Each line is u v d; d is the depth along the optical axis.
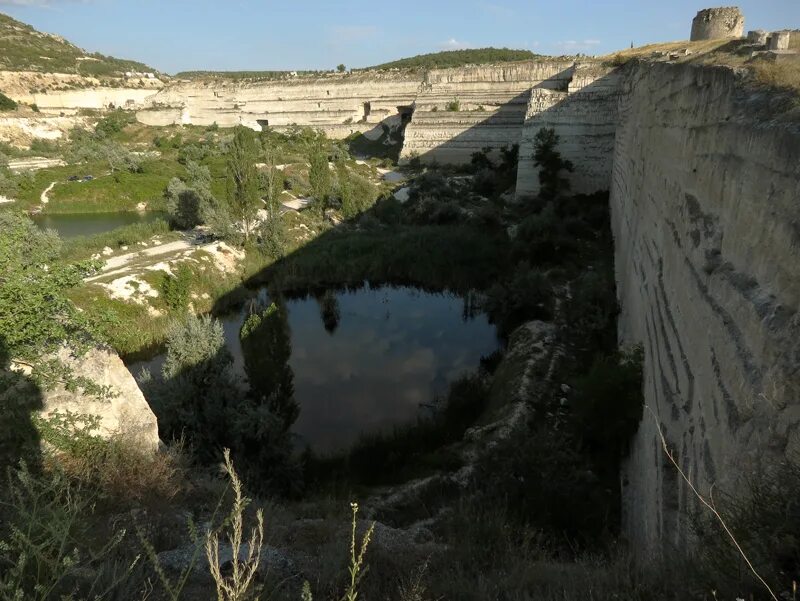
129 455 7.64
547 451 9.31
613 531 8.47
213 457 10.38
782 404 3.43
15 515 4.95
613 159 31.62
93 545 5.16
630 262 15.26
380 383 17.66
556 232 27.14
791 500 2.97
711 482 4.59
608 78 33.59
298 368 18.86
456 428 14.13
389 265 27.84
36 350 7.56
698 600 3.29
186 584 4.91
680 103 9.49
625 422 10.03
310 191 40.88
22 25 158.75
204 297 24.05
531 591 4.84
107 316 8.58
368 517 9.20
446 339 21.27
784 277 3.91
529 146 36.44
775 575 2.81
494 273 26.44
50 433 7.34
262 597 4.61
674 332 7.32
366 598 5.08
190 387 11.38
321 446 13.77
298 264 27.64
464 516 7.53
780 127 4.27
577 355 15.88
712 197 6.40
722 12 24.27
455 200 38.47
